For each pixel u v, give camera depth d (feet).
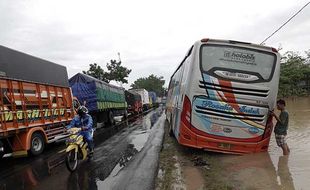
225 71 31.40
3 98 33.01
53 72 45.47
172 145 41.52
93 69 174.40
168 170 28.66
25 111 36.68
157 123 76.48
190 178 25.73
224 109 31.53
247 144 31.94
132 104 118.83
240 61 31.45
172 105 47.37
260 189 21.49
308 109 82.94
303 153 32.04
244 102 31.50
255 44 31.45
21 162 34.99
